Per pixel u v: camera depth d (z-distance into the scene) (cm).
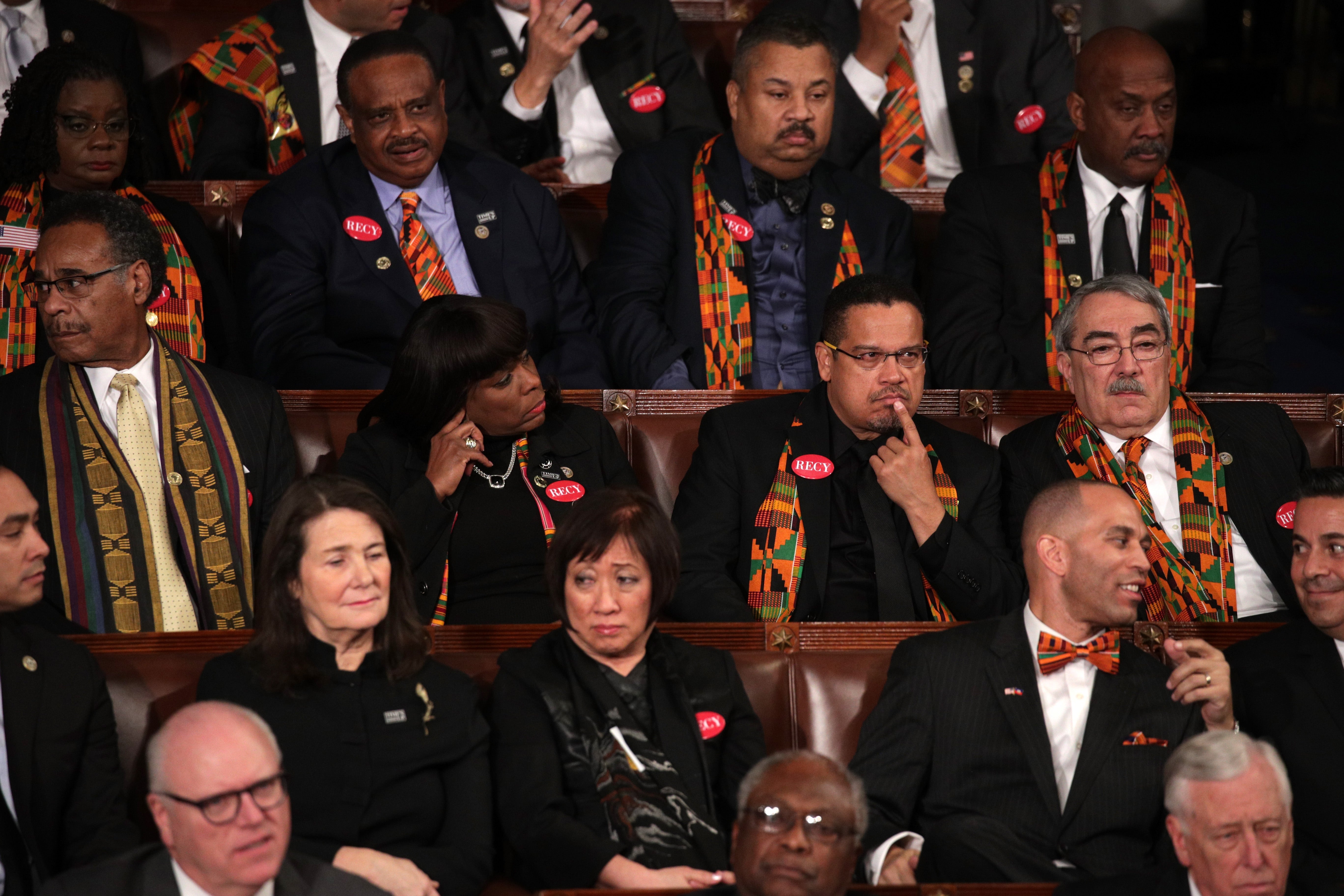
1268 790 797
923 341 1253
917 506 1198
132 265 1195
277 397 1257
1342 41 3166
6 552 934
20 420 1187
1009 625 1032
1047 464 1284
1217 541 1254
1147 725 991
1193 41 2447
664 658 984
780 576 1221
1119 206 1569
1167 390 1277
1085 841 966
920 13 1905
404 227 1505
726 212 1559
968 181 1603
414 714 951
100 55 1477
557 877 898
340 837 917
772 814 761
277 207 1491
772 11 1922
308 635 948
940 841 941
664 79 1917
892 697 1013
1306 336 2188
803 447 1258
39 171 1445
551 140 1881
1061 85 1898
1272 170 2970
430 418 1205
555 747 953
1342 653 1027
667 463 1343
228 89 1762
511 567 1205
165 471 1194
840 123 1839
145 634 1038
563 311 1553
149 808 978
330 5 1775
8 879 915
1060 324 1308
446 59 1817
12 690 923
